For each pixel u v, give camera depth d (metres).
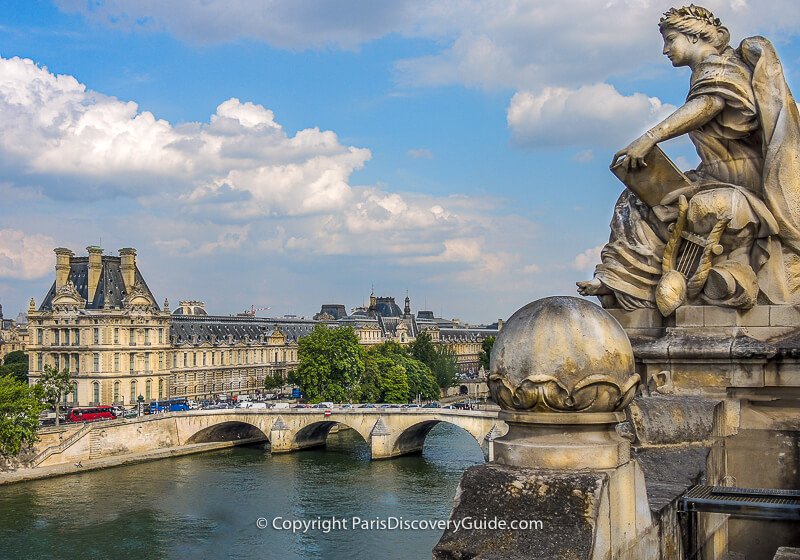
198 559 59.12
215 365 186.00
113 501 79.38
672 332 11.58
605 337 6.62
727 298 11.36
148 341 166.88
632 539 6.68
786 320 11.23
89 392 159.25
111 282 167.25
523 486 6.31
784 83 11.50
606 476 6.29
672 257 11.86
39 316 164.38
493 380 6.84
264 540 63.31
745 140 11.98
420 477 91.12
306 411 115.69
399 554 57.28
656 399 10.34
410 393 164.50
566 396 6.50
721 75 11.66
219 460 108.25
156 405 148.88
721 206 11.41
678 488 8.45
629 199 12.71
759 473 10.98
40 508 76.75
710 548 9.52
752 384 10.98
